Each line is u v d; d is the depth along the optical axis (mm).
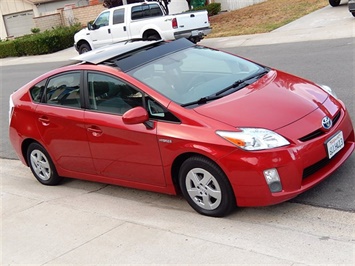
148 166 5055
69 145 5844
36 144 6371
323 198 4738
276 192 4297
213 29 19719
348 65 9773
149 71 5336
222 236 4348
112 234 4742
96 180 5824
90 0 27969
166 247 4316
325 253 3818
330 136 4598
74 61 6160
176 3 25094
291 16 18562
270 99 4797
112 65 5457
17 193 6387
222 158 4379
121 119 5188
